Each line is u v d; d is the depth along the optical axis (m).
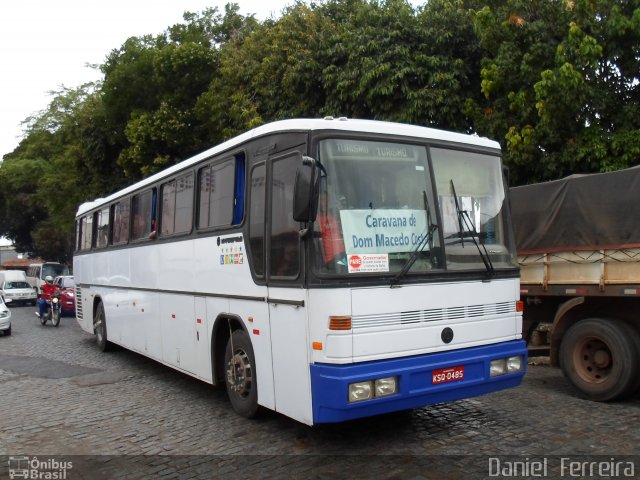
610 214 6.63
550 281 7.35
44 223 41.12
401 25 13.42
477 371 5.47
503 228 6.04
